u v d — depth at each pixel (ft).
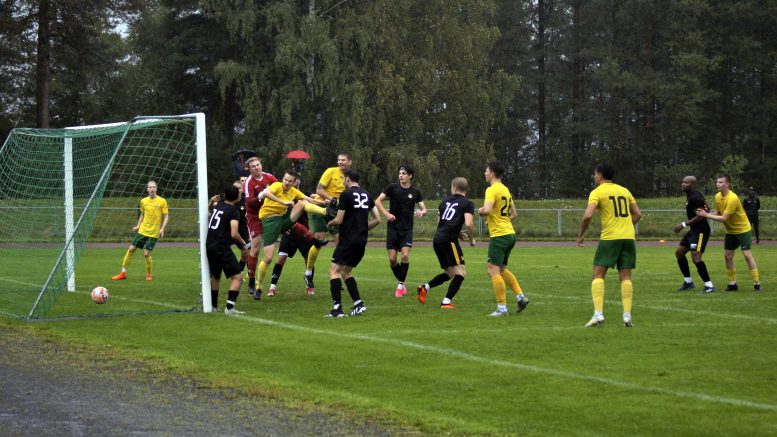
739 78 318.24
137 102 283.59
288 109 212.02
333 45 209.56
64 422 33.24
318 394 37.68
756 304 68.59
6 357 45.91
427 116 241.96
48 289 67.10
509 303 69.41
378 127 220.23
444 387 39.01
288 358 45.65
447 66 238.68
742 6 290.15
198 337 52.16
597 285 56.44
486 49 246.88
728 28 300.81
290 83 215.72
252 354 46.73
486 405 35.86
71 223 77.71
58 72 271.49
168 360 45.06
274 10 214.48
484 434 31.76
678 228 78.43
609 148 314.35
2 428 32.35
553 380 40.24
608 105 312.50
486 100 240.73
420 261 116.88
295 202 71.26
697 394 37.47
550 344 49.60
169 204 168.35
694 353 46.78
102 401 36.60
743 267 107.34
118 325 57.11
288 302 70.08
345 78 214.90
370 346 48.96
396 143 238.89
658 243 171.42
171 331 54.49
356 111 210.59
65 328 55.88
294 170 70.69
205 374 41.78
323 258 122.01
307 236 74.02
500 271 62.69
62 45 248.32
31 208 99.71
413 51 232.32
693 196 78.33
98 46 265.54
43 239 100.12
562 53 329.72
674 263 113.91
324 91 219.82
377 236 177.37
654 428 32.42
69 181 77.51
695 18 293.43
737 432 31.83
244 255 75.82
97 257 124.16
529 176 333.62
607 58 287.69
